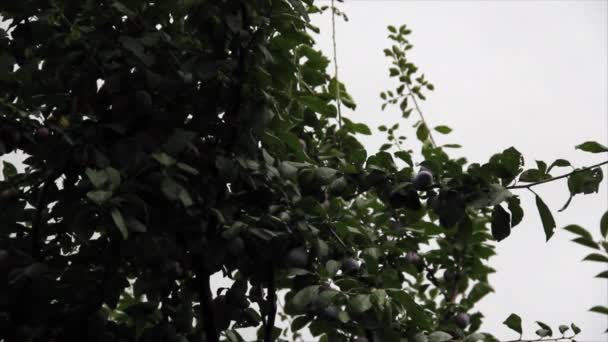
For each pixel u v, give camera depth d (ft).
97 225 7.84
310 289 8.44
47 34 8.76
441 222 8.18
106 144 8.46
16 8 8.97
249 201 8.96
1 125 8.45
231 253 8.46
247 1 8.13
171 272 8.70
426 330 10.39
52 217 8.54
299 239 8.93
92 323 8.43
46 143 8.37
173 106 8.84
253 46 8.38
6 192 9.25
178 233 8.70
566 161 7.79
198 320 9.75
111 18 8.70
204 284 9.04
